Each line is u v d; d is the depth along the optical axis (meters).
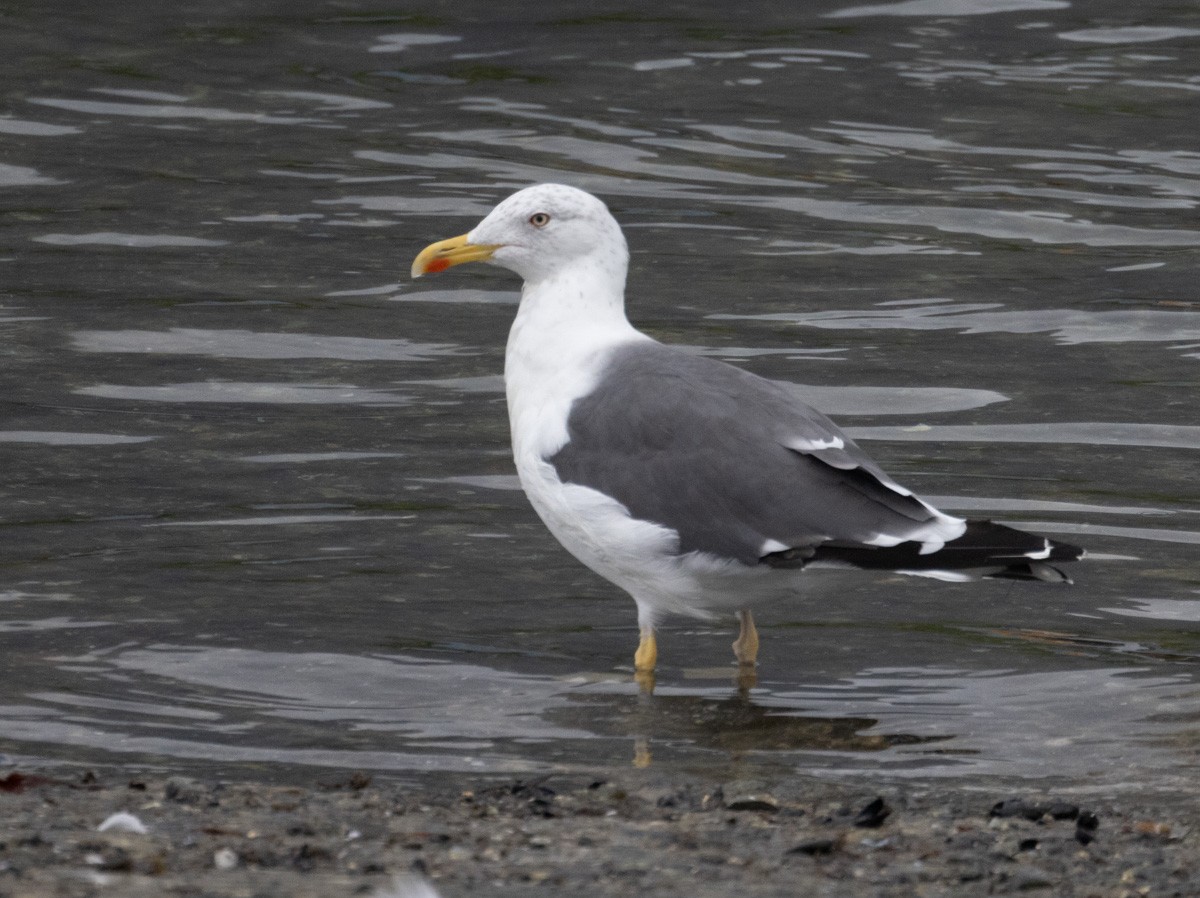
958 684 10.59
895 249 19.27
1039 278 18.47
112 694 10.19
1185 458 14.10
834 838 8.11
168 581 11.80
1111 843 8.20
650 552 10.46
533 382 11.25
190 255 18.77
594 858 7.75
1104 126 22.84
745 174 21.34
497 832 8.10
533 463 10.97
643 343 11.19
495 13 27.00
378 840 7.94
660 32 26.28
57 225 19.52
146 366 15.96
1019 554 9.69
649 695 10.44
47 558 12.10
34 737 9.62
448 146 22.05
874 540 9.90
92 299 17.52
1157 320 17.30
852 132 22.67
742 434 10.34
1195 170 21.52
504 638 11.17
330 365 16.12
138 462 13.88
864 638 11.33
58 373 15.73
